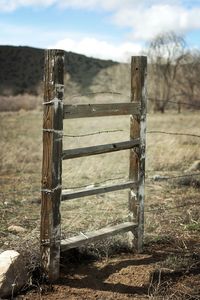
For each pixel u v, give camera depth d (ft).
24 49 308.19
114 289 15.75
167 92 164.14
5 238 20.34
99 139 62.75
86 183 33.76
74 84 238.68
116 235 19.67
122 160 45.39
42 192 15.89
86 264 17.81
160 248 19.80
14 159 45.93
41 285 15.76
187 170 38.34
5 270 14.94
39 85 253.03
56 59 15.33
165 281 16.26
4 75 276.00
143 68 18.42
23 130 82.64
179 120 102.94
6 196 29.53
